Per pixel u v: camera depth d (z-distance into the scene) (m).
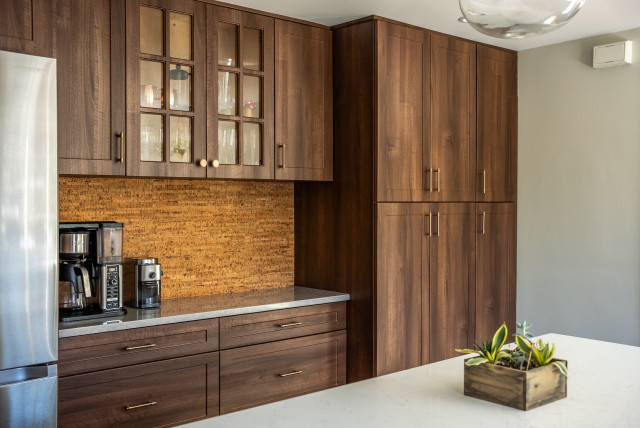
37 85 2.36
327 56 3.68
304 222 3.95
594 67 3.92
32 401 2.35
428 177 3.75
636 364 2.10
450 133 3.88
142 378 2.83
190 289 3.59
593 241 4.00
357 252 3.60
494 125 4.19
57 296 2.43
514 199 4.36
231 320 3.15
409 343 3.65
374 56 3.48
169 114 3.04
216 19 3.21
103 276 2.93
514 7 1.32
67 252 2.85
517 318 4.38
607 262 3.94
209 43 3.18
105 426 2.72
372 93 3.49
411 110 3.66
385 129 3.52
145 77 2.97
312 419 1.55
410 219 3.66
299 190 3.99
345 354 3.65
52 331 2.41
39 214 2.37
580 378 1.93
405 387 1.84
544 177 4.24
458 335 3.94
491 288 4.17
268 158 3.42
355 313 3.61
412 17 3.52
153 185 3.44
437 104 3.80
